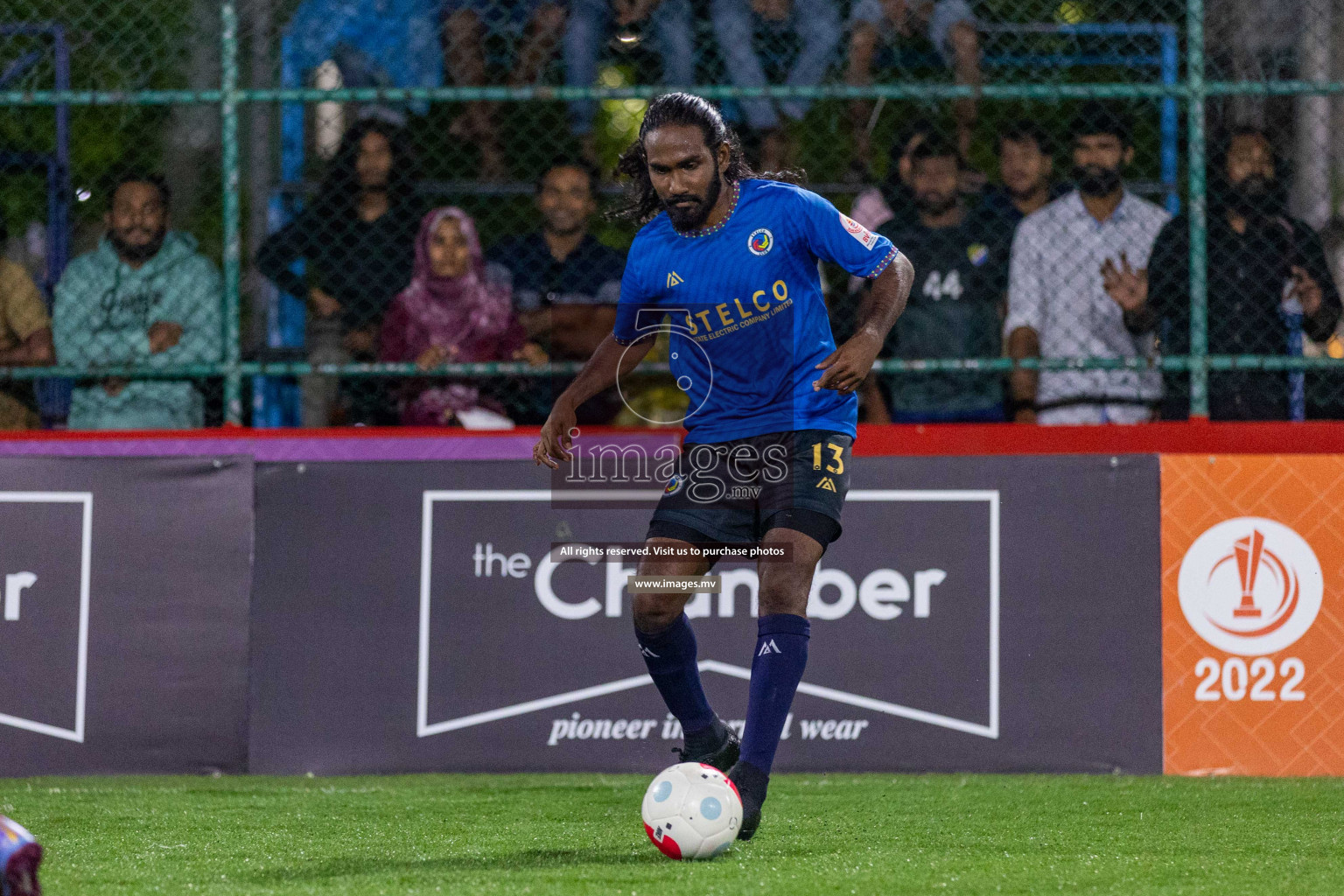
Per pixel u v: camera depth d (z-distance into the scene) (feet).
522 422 65.46
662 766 57.77
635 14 69.10
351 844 40.83
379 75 72.18
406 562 59.00
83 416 65.98
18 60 71.00
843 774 57.31
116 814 47.62
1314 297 63.00
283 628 59.00
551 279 66.03
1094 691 57.11
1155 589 57.36
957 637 57.57
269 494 59.52
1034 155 65.72
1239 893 32.55
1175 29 65.92
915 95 60.59
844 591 57.98
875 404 65.21
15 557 59.00
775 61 69.10
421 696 58.49
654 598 39.04
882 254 38.65
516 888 32.60
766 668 37.58
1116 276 63.57
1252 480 57.62
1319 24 62.28
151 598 59.11
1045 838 41.27
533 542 58.75
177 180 75.61
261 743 58.65
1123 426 59.72
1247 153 62.08
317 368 62.18
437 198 72.23
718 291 39.22
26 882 25.90
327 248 65.87
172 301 65.77
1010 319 64.75
